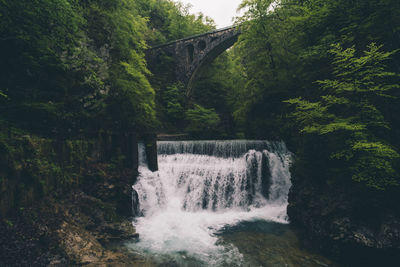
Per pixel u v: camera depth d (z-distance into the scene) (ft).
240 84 105.81
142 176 39.63
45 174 22.86
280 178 50.03
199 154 56.70
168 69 134.41
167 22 155.43
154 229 31.60
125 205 33.45
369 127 28.76
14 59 27.45
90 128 41.57
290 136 57.77
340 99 27.73
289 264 23.36
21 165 19.95
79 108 38.52
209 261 23.44
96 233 25.70
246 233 31.48
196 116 111.65
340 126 25.48
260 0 63.72
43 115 28.86
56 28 31.48
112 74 53.01
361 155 26.11
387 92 29.25
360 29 32.55
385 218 24.02
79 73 40.50
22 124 25.81
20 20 26.32
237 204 45.32
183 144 57.98
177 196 44.70
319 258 24.89
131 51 60.90
